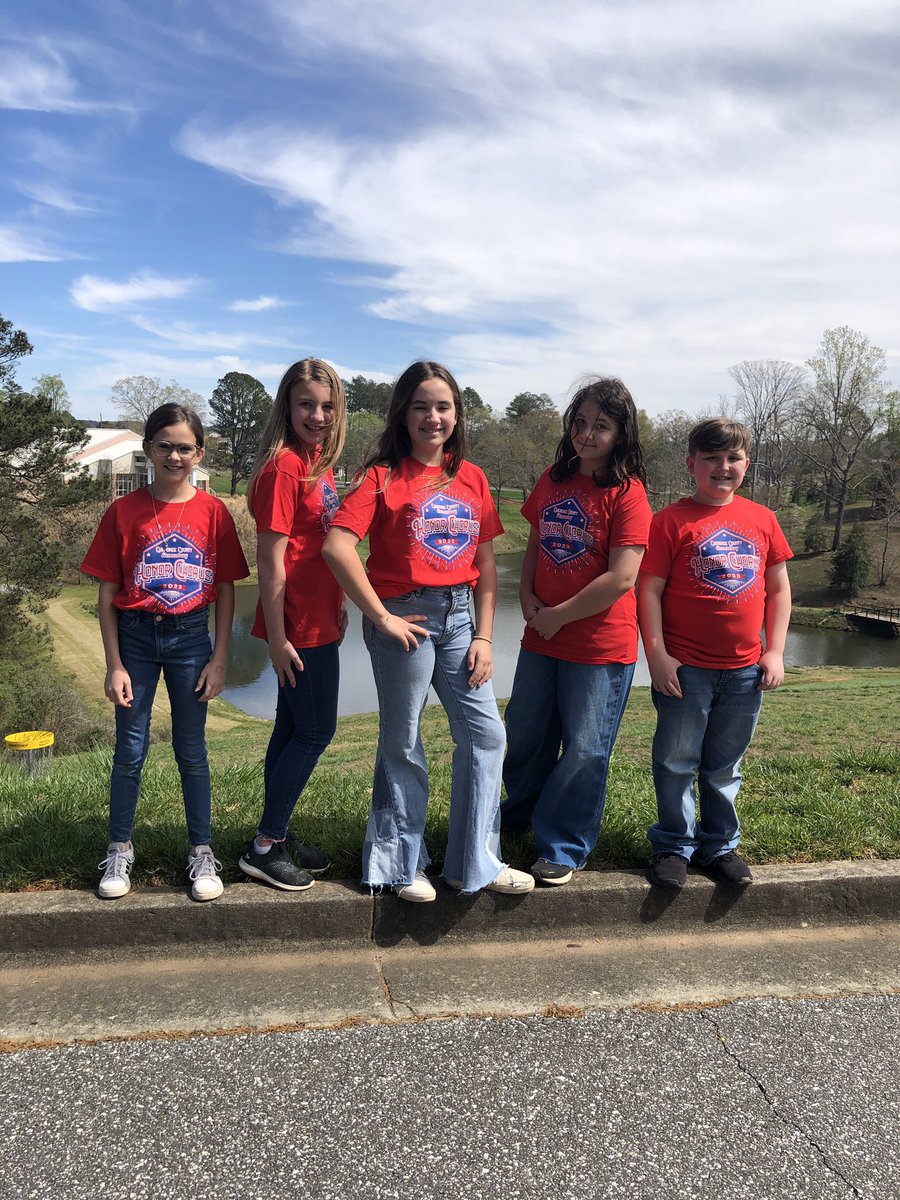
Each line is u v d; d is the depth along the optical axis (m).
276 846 2.81
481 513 2.78
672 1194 1.76
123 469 62.53
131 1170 1.78
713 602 2.88
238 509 45.09
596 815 2.97
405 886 2.69
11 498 21.55
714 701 2.96
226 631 2.90
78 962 2.58
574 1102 2.03
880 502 56.34
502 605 40.00
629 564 2.76
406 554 2.62
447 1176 1.79
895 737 9.89
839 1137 1.94
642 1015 2.40
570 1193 1.75
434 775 4.97
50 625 34.62
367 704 23.08
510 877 2.76
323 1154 1.83
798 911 2.97
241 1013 2.35
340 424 2.77
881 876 3.00
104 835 3.06
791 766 5.16
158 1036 2.23
